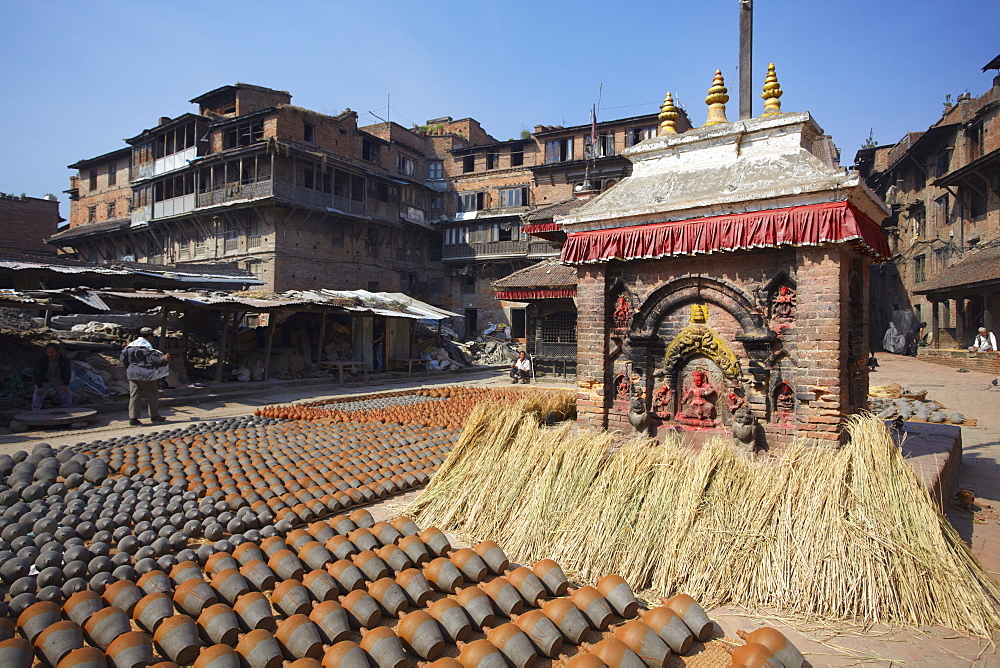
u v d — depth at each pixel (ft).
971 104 95.76
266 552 15.21
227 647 10.33
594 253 23.52
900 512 14.29
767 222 19.52
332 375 68.13
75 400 42.60
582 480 17.11
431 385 66.95
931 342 101.96
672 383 22.58
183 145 124.26
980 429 36.83
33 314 56.80
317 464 23.97
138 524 17.11
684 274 21.94
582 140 134.62
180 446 26.86
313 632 11.18
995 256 79.00
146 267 85.92
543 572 13.73
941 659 11.51
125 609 12.10
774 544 14.32
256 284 100.22
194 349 63.98
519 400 31.24
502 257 137.69
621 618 12.75
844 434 18.71
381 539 15.92
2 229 126.00
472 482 19.10
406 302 89.25
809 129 21.66
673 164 23.63
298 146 114.93
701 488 15.58
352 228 127.34
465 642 11.76
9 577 13.96
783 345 19.83
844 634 12.39
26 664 9.62
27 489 19.52
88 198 154.20
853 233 18.03
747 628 12.67
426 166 157.48
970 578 13.51
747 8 23.26
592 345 24.11
